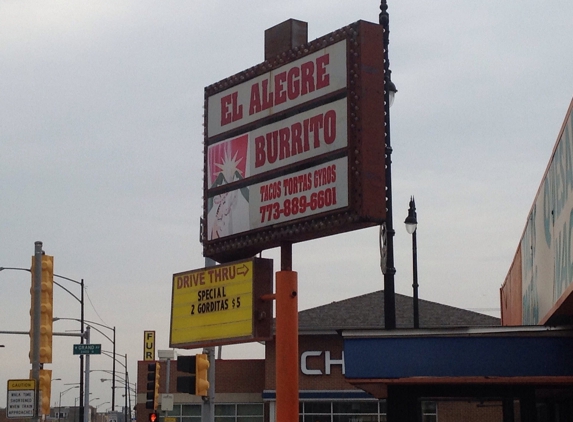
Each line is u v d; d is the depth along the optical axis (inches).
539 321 751.7
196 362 873.5
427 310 1971.0
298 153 630.5
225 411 1923.0
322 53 623.8
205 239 703.1
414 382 620.4
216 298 687.1
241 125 685.3
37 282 940.0
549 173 659.4
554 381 600.7
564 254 588.7
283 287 623.2
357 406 1786.4
